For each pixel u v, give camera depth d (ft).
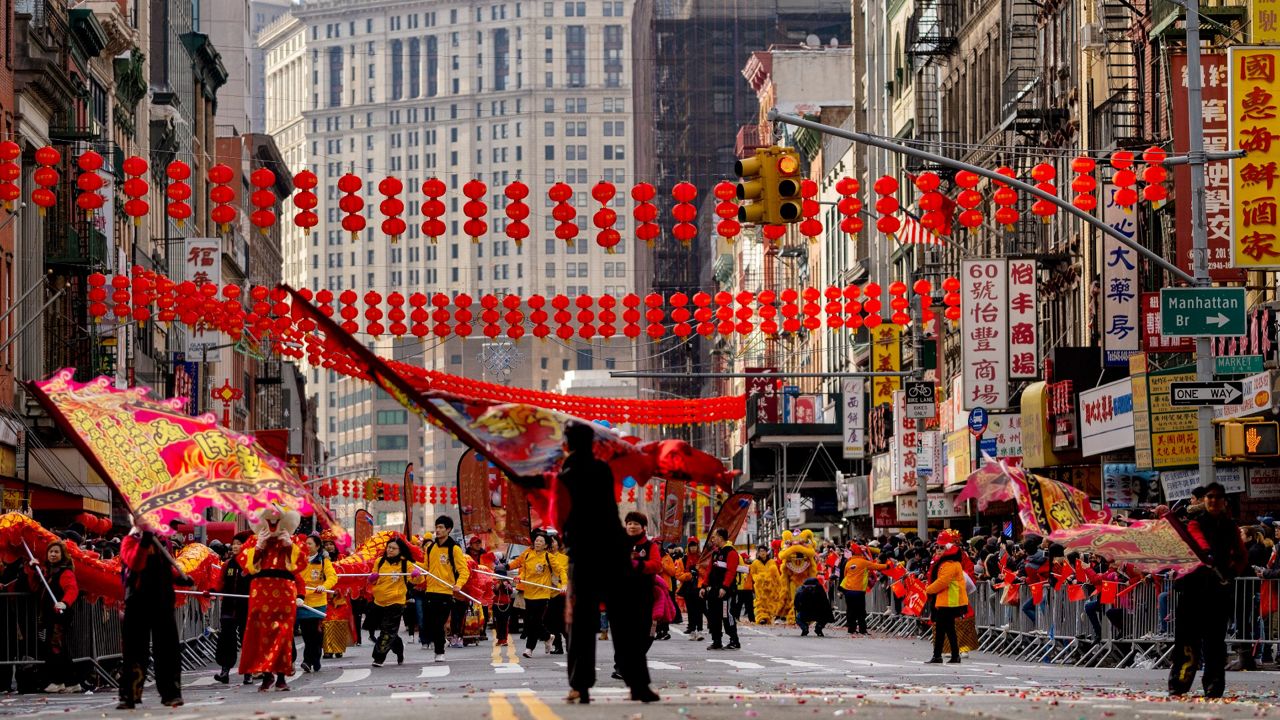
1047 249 197.36
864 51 322.96
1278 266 120.16
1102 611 102.58
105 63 261.03
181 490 60.34
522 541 156.25
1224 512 65.21
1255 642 90.02
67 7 228.63
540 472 51.49
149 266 289.94
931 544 171.12
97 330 222.28
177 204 105.40
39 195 102.89
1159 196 104.73
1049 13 197.36
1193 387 98.17
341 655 119.44
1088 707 57.57
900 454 232.32
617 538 52.29
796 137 372.99
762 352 412.57
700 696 62.90
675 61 497.46
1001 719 50.34
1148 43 161.27
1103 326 150.51
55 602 80.69
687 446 51.98
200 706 64.80
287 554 78.74
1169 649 95.45
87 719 59.21
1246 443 121.90
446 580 107.45
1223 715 54.39
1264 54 120.16
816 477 328.90
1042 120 190.49
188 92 362.94
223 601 90.58
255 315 132.26
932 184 107.45
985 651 124.36
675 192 103.96
